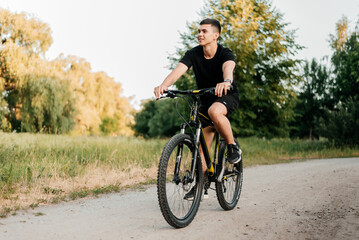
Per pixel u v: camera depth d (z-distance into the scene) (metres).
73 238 2.72
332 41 39.78
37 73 25.05
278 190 5.05
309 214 3.51
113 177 6.10
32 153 6.94
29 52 25.47
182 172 3.10
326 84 41.16
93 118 37.66
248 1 19.78
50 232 2.87
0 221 3.17
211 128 3.60
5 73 24.56
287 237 2.75
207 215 3.53
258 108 23.05
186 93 3.23
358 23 33.12
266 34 21.06
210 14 20.19
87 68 39.12
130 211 3.71
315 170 7.99
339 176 6.64
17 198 4.12
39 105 24.12
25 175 5.11
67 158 6.98
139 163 7.73
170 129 48.44
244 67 20.27
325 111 21.73
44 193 4.62
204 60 3.59
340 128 20.33
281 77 22.25
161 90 3.22
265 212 3.64
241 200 4.34
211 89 3.11
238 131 21.73
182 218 3.07
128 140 12.58
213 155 3.59
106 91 43.44
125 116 62.38
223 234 2.84
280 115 23.00
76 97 27.28
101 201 4.28
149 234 2.84
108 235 2.80
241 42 19.02
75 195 4.49
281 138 23.39
